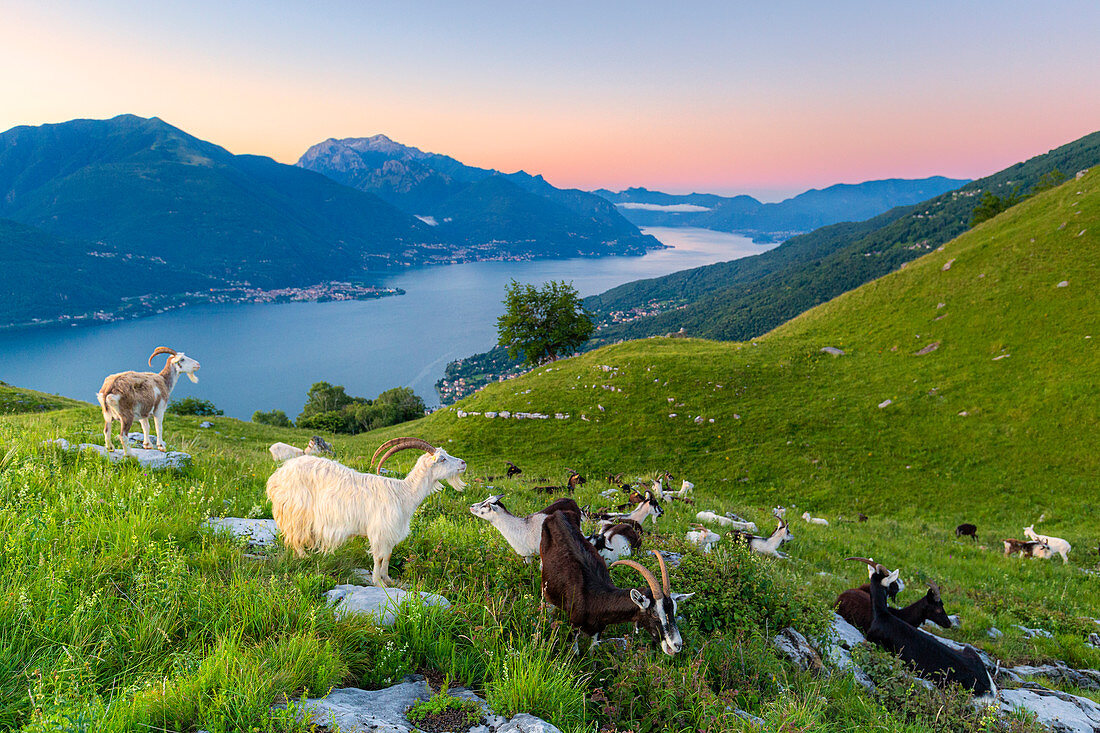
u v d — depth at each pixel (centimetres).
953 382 4028
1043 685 893
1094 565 1934
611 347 6244
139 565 568
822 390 4400
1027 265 4731
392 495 696
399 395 9881
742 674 600
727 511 2003
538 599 673
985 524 2800
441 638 524
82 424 1806
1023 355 4000
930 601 1041
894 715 608
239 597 532
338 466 719
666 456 3988
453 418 4916
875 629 848
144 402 1186
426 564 748
